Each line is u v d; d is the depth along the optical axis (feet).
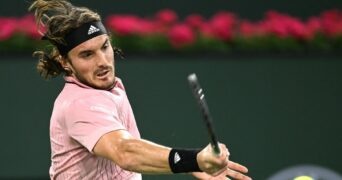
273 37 90.53
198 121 83.82
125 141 41.55
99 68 47.50
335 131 85.20
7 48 88.38
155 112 84.07
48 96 84.53
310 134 85.05
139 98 84.23
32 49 88.43
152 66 84.48
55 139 47.75
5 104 84.38
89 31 47.44
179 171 39.32
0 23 89.76
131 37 88.79
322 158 84.94
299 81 85.46
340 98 85.46
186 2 115.34
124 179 48.67
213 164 38.04
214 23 90.68
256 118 84.84
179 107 84.17
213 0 115.55
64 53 48.26
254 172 84.48
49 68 51.44
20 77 84.64
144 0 114.73
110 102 45.80
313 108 85.30
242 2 115.75
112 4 114.21
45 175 84.33
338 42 92.12
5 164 83.92
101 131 43.16
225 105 84.79
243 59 85.20
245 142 84.64
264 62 85.25
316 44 91.61
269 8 115.75
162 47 88.43
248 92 84.99
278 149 84.74
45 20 49.24
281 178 84.38
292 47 90.79
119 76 84.43
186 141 83.71
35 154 84.17
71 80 47.62
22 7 113.80
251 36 90.53
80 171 47.78
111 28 89.20
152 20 110.83
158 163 39.81
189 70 84.69
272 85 85.25
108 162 47.75
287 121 84.99
